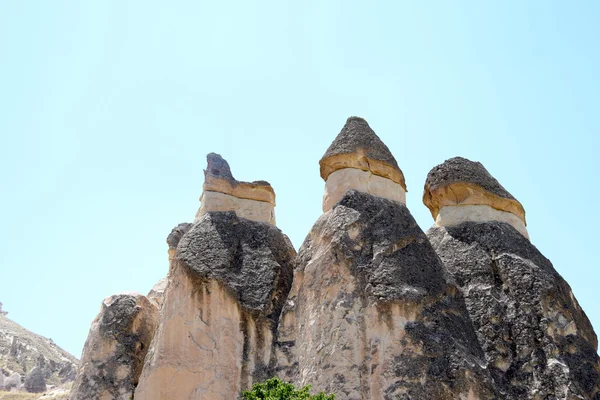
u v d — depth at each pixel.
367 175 22.72
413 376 18.38
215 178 26.03
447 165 24.23
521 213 24.05
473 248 22.05
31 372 68.81
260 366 21.53
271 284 23.12
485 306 20.62
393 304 19.34
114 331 26.06
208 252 23.50
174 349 22.30
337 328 19.61
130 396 24.86
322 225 22.03
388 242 20.69
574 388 18.55
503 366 19.59
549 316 20.09
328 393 18.91
